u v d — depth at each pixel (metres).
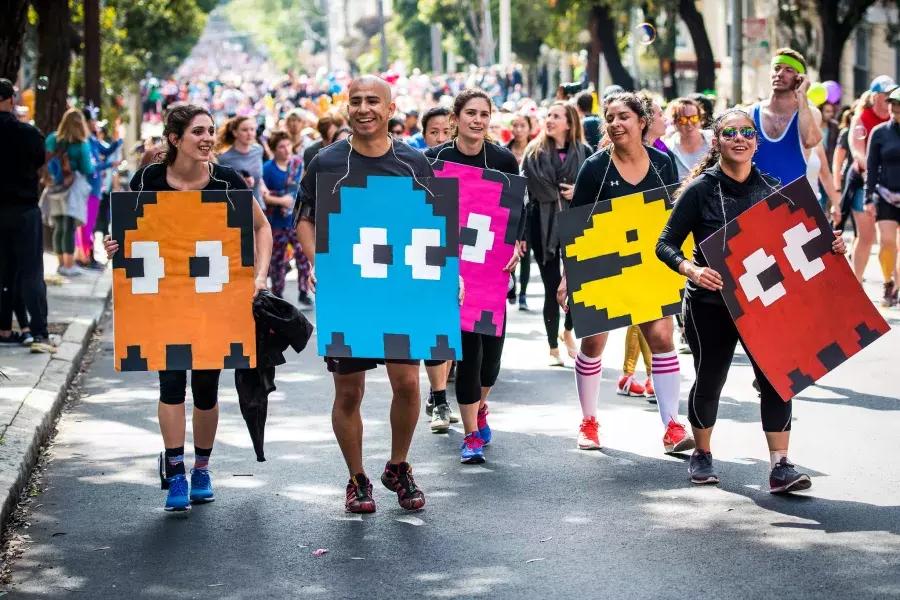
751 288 8.30
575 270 9.62
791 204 8.33
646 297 9.60
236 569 7.22
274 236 17.83
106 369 13.88
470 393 9.52
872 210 16.45
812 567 7.04
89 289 19.45
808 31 40.75
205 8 86.88
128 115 46.28
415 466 9.49
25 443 9.47
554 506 8.34
